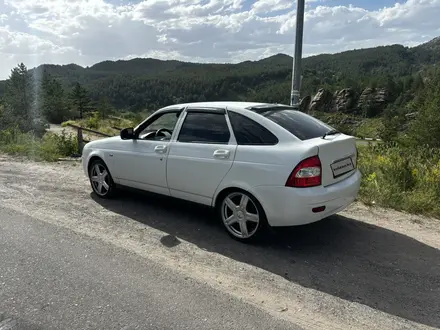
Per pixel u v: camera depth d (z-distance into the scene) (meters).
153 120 5.09
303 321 2.79
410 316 2.90
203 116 4.55
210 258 3.83
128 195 5.99
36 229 4.51
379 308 3.00
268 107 4.45
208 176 4.29
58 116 74.88
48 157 9.73
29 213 5.11
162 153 4.75
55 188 6.49
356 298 3.14
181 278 3.38
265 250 4.04
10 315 2.75
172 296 3.07
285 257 3.89
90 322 2.68
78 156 10.44
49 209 5.30
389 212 5.43
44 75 86.56
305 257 3.90
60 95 84.31
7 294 3.04
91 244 4.09
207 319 2.76
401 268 3.70
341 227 4.79
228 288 3.24
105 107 82.88
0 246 4.00
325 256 3.94
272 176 3.77
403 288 3.32
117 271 3.48
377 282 3.42
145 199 5.79
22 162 9.27
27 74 70.19
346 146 4.20
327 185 3.86
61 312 2.80
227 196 4.23
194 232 4.51
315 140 3.91
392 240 4.41
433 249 4.17
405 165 6.88
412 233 4.65
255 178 3.89
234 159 4.07
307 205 3.67
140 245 4.11
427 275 3.57
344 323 2.78
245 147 4.03
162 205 5.50
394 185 6.16
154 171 4.87
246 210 4.10
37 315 2.76
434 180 6.36
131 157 5.14
